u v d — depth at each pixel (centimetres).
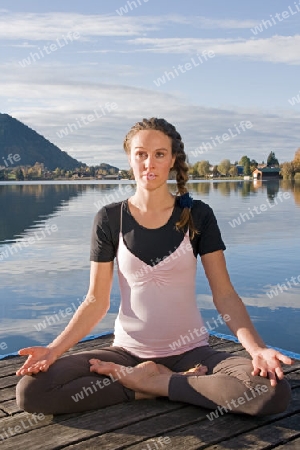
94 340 416
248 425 270
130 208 309
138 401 298
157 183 296
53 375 278
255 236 1238
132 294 304
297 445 252
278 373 261
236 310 296
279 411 271
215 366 289
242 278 803
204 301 673
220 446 251
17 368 357
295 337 542
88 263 935
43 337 548
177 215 302
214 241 304
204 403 281
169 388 289
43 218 1788
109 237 307
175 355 305
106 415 282
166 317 300
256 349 275
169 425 270
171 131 303
